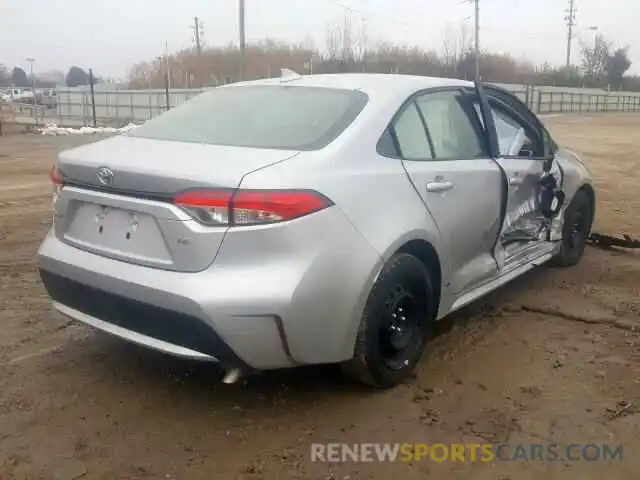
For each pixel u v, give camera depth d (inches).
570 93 2289.6
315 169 129.2
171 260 124.8
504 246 187.6
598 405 142.2
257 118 151.3
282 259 122.0
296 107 152.7
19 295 204.8
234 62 2304.4
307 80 168.4
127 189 129.4
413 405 142.0
